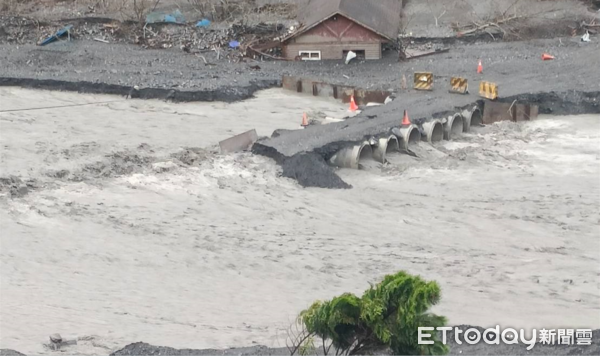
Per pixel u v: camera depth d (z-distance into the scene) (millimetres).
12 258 43062
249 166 58125
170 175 56344
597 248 44531
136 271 41938
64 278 40750
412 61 86188
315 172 56125
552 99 70062
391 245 45562
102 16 96250
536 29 92938
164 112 72938
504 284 39125
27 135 64125
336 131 61875
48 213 49375
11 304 36500
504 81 75750
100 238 46219
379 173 58125
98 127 67625
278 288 39469
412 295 22047
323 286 39625
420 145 62688
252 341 30906
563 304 36000
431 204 52156
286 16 96438
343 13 86312
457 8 97000
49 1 99312
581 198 52312
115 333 32438
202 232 47531
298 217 50312
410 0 99875
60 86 78438
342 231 47906
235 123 69688
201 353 28281
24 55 86625
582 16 94812
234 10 97688
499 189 54438
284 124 69438
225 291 39000
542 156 60719
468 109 67375
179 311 35812
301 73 83500
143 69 83938
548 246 44906
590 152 61188
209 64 86625
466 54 87438
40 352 30250
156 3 98438
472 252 44250
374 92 75000
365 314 22469
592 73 76875
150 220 49156
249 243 45969
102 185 54344
